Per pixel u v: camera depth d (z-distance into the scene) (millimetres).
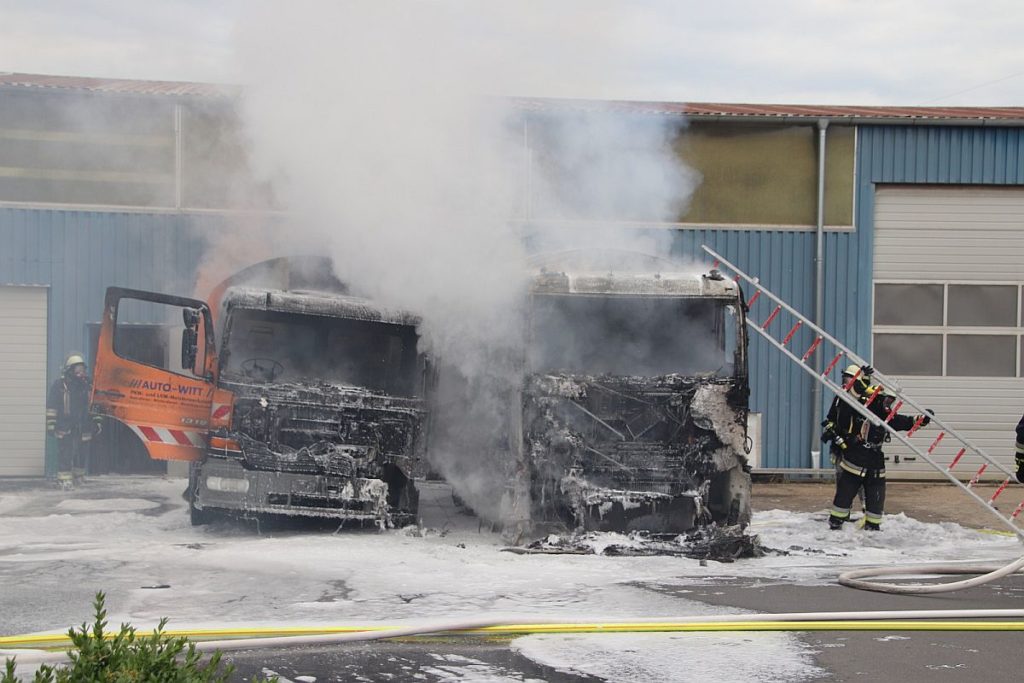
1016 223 20359
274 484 11906
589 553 11297
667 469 11711
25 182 18062
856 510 15781
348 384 12383
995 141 20203
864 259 20094
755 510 15719
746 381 11930
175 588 9227
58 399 16875
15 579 9500
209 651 7148
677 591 9469
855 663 7031
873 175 20062
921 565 10688
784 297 19891
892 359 20312
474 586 9523
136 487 17297
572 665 6941
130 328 18312
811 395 19969
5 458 18547
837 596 9297
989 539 13047
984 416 20359
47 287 18234
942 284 20359
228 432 11930
